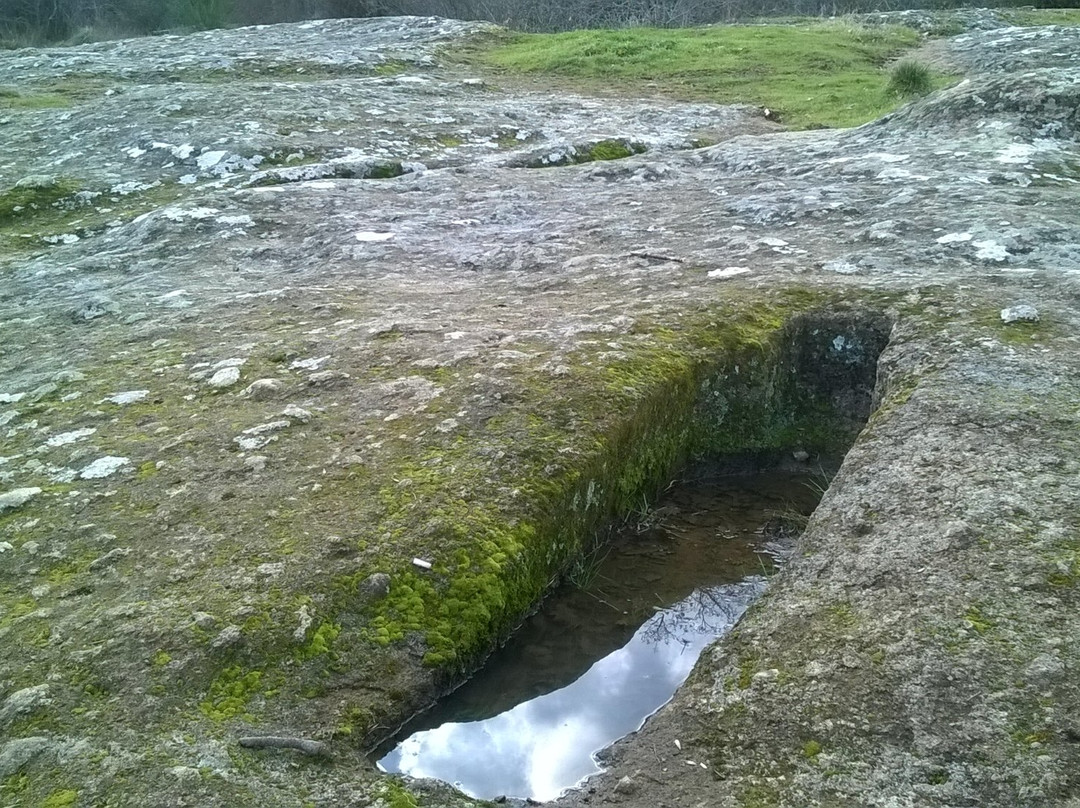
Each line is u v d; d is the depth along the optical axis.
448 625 2.79
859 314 4.33
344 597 2.78
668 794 2.25
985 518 2.83
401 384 3.89
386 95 11.78
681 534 3.72
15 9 27.86
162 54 15.62
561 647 3.04
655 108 11.75
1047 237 5.06
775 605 2.76
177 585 2.84
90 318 5.20
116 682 2.50
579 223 6.36
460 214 6.84
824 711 2.35
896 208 5.85
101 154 9.15
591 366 3.93
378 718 2.51
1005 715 2.22
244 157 8.72
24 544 3.10
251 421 3.73
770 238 5.57
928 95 8.69
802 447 4.27
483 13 23.84
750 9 24.41
